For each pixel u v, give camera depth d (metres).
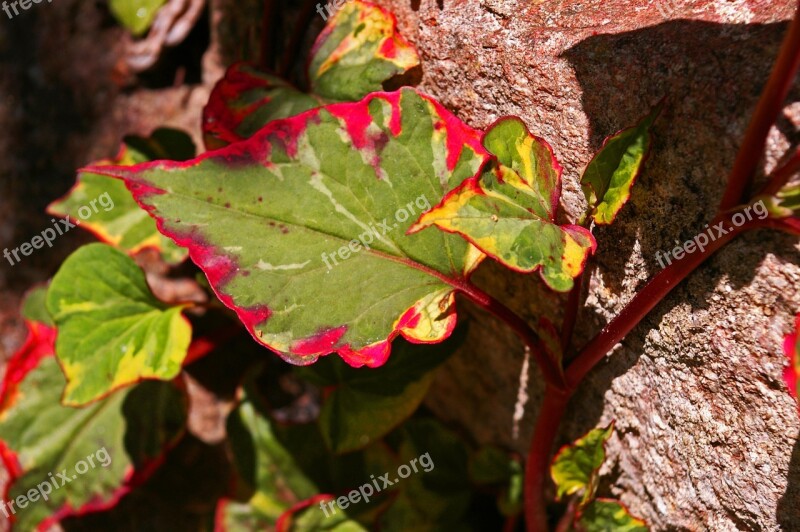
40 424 0.48
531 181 0.37
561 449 0.41
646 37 0.38
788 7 0.37
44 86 0.52
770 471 0.38
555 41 0.39
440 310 0.39
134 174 0.38
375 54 0.41
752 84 0.36
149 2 0.49
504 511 0.45
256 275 0.38
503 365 0.44
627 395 0.41
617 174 0.38
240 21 0.47
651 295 0.38
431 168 0.38
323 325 0.38
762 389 0.38
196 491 0.50
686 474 0.40
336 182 0.38
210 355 0.50
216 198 0.38
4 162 0.52
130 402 0.48
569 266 0.37
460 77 0.41
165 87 0.50
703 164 0.37
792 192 0.36
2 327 0.53
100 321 0.44
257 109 0.42
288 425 0.47
